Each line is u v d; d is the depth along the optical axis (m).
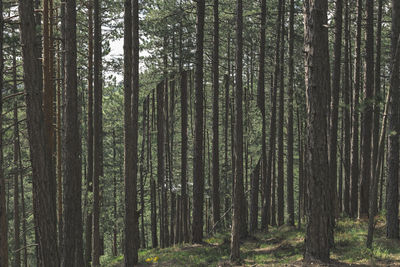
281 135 22.03
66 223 13.11
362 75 25.31
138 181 24.16
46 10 12.94
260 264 12.39
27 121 10.48
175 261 14.77
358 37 18.64
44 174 10.66
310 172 10.60
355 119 18.30
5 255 10.47
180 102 20.20
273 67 22.67
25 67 10.35
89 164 20.02
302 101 19.47
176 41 29.14
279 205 23.02
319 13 10.48
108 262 19.22
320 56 10.52
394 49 12.66
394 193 12.76
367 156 17.22
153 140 21.05
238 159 12.88
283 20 21.81
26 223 30.19
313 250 10.58
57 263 10.92
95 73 17.70
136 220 14.96
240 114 12.67
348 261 10.57
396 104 12.67
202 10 17.84
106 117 36.53
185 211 19.97
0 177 10.54
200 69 17.92
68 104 13.13
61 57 19.47
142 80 27.84
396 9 12.55
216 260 14.12
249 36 25.72
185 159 19.91
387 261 10.22
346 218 17.70
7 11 16.53
